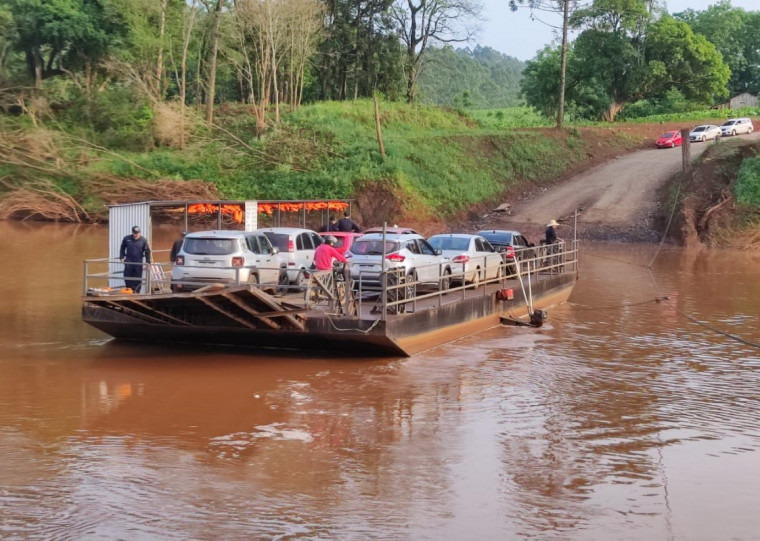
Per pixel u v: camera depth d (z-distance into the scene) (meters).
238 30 61.31
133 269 17.98
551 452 11.49
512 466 10.91
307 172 49.66
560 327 21.19
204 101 77.00
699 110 78.81
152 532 8.68
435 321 17.98
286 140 51.84
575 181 54.16
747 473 10.78
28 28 55.94
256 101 73.50
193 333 17.56
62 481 10.05
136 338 18.34
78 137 54.28
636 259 37.38
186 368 15.95
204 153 52.25
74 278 28.09
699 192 45.56
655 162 55.62
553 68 73.06
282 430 12.23
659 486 10.30
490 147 57.06
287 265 19.56
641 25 74.69
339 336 16.39
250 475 10.38
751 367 16.86
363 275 18.50
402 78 74.94
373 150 51.53
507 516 9.29
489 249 22.59
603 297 26.55
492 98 176.50
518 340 19.38
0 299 23.80
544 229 46.50
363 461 10.98
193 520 9.00
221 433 12.03
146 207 19.41
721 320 22.31
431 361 16.92
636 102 82.00
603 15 72.62
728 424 12.93
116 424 12.37
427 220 47.59
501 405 13.80
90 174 49.22
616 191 50.69
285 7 58.03
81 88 58.50
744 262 36.44
